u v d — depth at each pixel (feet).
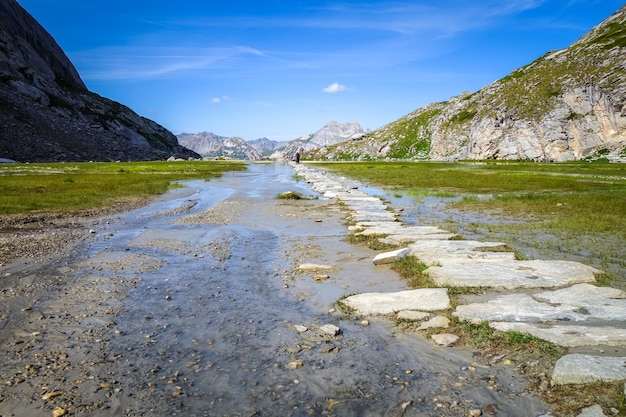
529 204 67.21
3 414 13.97
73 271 31.53
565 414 13.92
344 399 15.12
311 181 126.00
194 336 20.40
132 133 543.39
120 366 17.38
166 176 149.59
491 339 19.33
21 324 21.59
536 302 23.54
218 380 16.37
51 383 15.98
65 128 423.64
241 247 40.34
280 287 28.07
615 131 273.95
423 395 15.33
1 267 32.12
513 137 323.16
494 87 397.19
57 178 125.49
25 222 53.31
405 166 237.45
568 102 303.68
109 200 76.95
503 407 14.47
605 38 345.10
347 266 33.24
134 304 24.68
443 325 21.07
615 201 65.21
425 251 35.63
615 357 16.87
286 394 15.43
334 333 20.45
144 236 45.65
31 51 547.08
